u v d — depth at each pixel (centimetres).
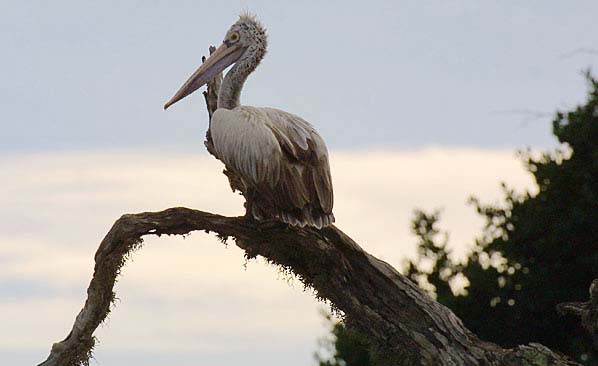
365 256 1617
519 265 3117
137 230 1602
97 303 1642
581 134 3072
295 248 1617
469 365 1590
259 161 1598
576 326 3064
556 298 3088
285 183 1583
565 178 3095
